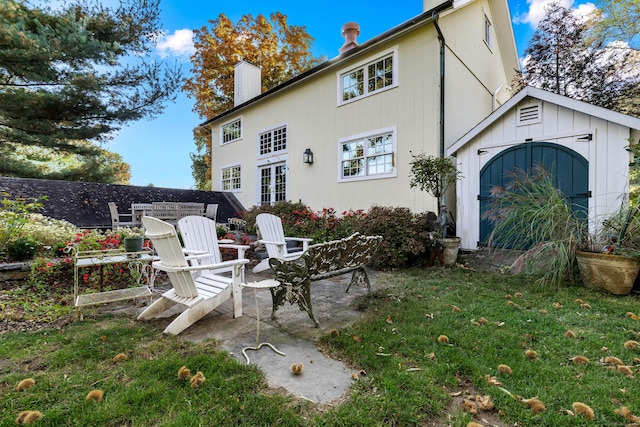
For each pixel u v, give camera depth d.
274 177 10.81
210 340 2.56
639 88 9.76
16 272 4.09
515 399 1.75
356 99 8.12
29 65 8.51
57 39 8.42
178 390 1.84
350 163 8.35
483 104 9.14
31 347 2.38
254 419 1.60
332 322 3.00
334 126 8.69
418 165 5.69
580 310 3.18
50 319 2.98
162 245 2.84
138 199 10.05
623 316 3.00
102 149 11.62
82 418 1.60
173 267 2.79
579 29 10.03
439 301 3.54
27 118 9.37
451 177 5.67
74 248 3.73
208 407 1.69
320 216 7.74
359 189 8.07
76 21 9.25
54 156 12.07
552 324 2.80
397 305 3.42
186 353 2.32
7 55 8.08
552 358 2.21
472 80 8.37
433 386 1.87
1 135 9.20
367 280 3.74
